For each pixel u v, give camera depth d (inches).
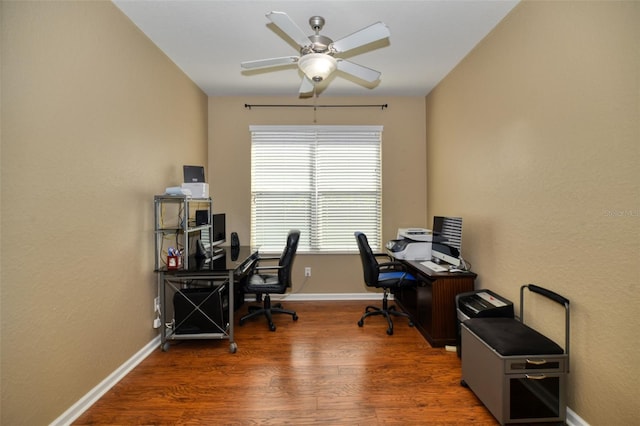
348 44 79.0
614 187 58.4
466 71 116.0
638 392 54.6
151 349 101.7
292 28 73.0
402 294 140.0
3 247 55.2
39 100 61.4
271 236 159.9
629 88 55.4
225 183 157.9
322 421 69.6
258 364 94.1
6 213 55.6
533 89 79.7
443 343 105.0
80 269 72.0
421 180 159.9
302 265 159.3
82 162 72.5
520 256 85.4
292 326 124.3
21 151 58.1
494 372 68.1
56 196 65.5
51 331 64.5
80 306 72.1
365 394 79.3
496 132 96.5
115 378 84.2
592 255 63.0
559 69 70.9
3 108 55.1
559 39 70.9
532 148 80.4
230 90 150.0
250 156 158.2
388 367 92.3
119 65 86.1
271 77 135.3
